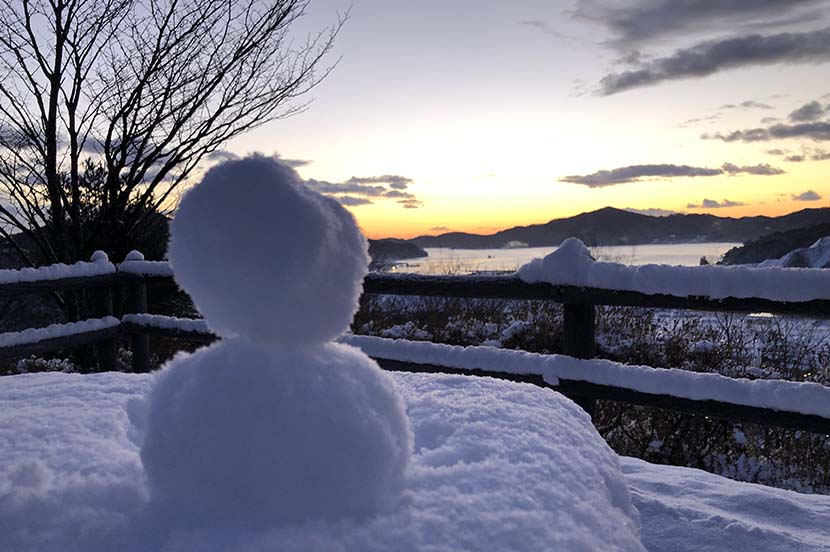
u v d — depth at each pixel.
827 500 1.98
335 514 0.73
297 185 0.79
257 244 0.74
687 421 4.76
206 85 7.45
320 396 0.76
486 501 0.80
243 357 0.78
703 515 1.74
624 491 1.10
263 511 0.72
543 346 6.38
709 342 5.99
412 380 1.48
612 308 6.95
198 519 0.72
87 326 4.48
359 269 0.82
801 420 2.42
